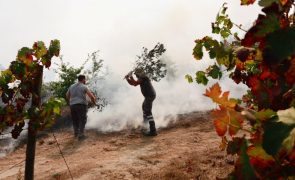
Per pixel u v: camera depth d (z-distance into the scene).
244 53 1.22
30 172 3.42
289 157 0.85
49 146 9.01
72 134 9.92
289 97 0.99
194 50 1.63
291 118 0.79
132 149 7.72
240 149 0.91
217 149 6.70
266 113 0.88
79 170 6.61
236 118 0.95
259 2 0.98
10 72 3.38
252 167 0.88
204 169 5.80
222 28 1.91
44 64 3.41
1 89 3.36
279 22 0.91
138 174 6.09
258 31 0.93
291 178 0.85
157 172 6.04
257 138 0.91
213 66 1.76
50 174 6.62
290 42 0.85
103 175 6.21
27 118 3.36
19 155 8.96
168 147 7.46
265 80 1.05
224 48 1.36
